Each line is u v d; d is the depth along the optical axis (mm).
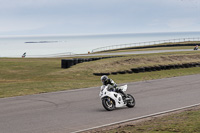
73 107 12008
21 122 9305
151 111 11188
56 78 24922
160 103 12930
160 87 18328
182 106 12172
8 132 8109
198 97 14500
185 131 7461
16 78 24969
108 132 7895
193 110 11094
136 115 10445
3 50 156750
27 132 8125
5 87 18406
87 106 12258
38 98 14336
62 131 8250
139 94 15586
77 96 14984
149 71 29766
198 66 34500
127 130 7992
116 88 11547
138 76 26109
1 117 10047
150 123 8938
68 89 17812
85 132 8117
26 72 28703
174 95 15172
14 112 10914
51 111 11141
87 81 22859
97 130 8352
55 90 17375
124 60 32719
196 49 58031
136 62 33188
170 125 8336
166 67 31438
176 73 28406
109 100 11312
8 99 14031
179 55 39406
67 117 10086
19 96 14992
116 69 28688
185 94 15492
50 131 8242
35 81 22953
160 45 75375
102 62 31391
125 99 11758
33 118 9898
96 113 10797
